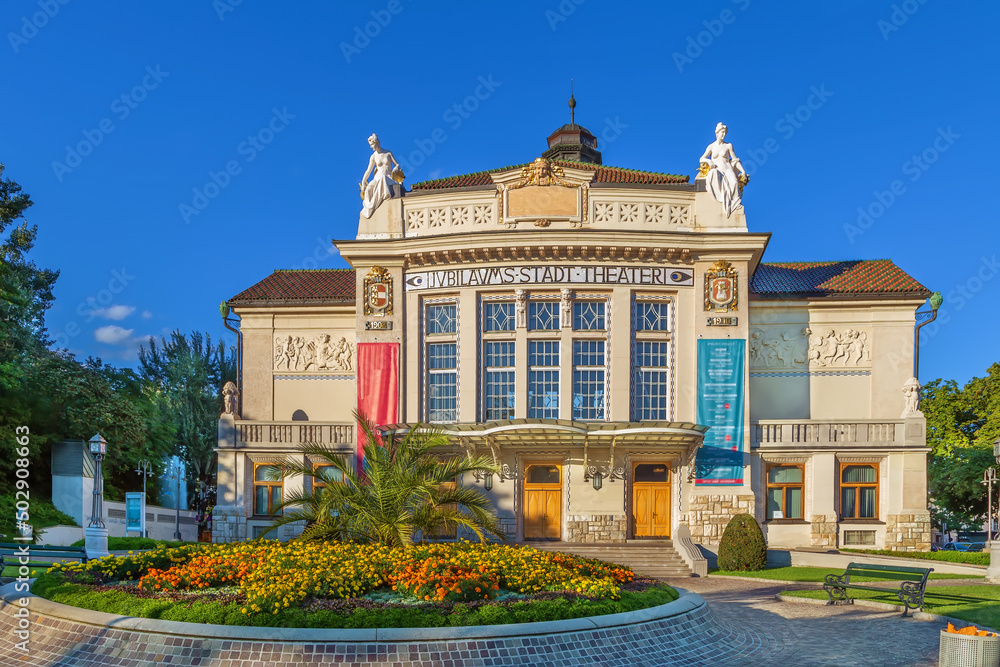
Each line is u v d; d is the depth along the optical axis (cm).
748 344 3097
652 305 3162
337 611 1298
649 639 1390
